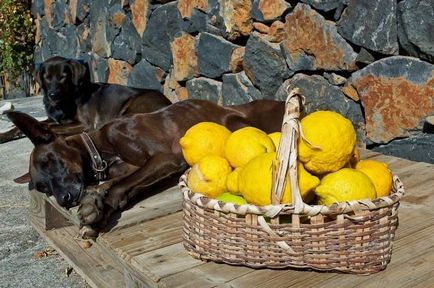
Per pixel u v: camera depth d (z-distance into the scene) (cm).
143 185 254
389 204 160
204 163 184
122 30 530
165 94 480
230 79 395
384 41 285
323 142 164
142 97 443
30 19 823
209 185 182
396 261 177
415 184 240
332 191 164
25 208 378
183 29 432
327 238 160
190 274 176
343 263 163
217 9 388
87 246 271
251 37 366
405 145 286
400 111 284
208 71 412
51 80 451
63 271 298
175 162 271
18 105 684
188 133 202
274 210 157
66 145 283
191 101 312
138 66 514
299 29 331
